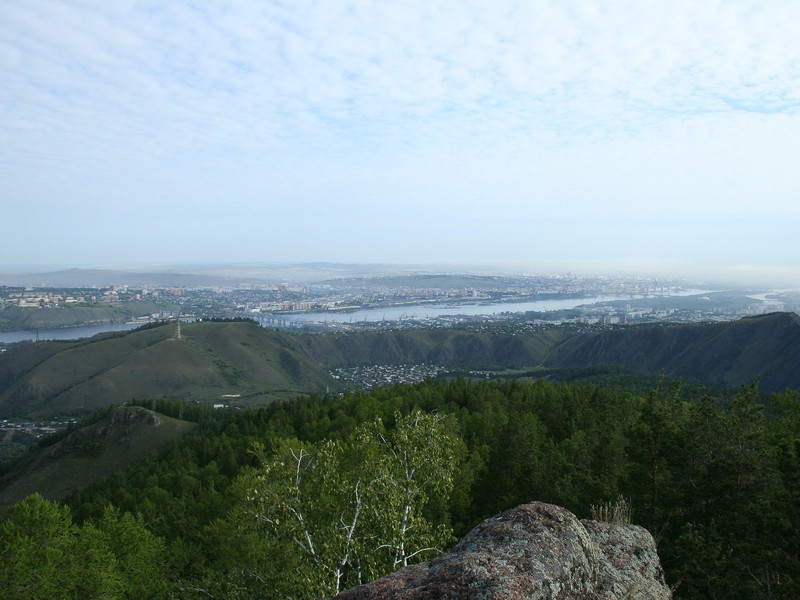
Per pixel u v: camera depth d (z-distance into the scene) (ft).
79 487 223.30
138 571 87.86
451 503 108.88
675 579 51.31
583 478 81.15
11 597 69.31
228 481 160.25
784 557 48.16
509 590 18.67
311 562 42.16
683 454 62.34
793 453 54.75
